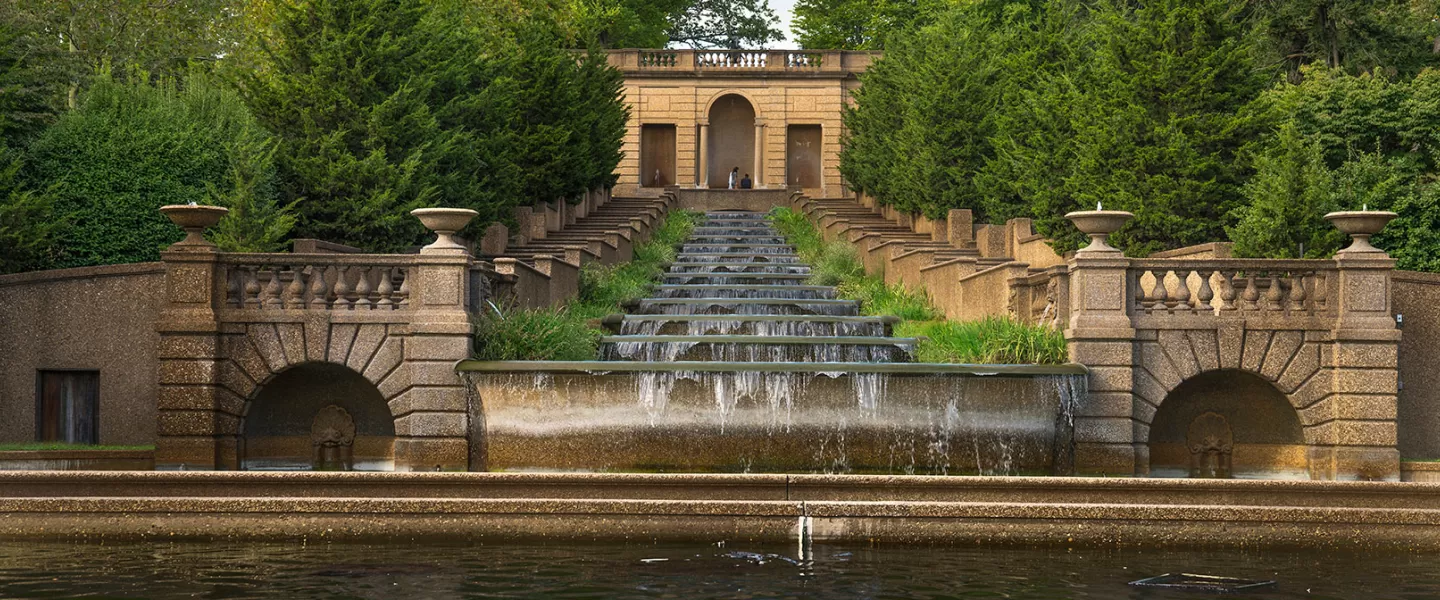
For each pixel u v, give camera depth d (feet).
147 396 58.75
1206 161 73.10
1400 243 68.28
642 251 108.27
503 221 93.04
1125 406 54.44
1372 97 86.07
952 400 53.83
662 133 185.98
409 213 73.51
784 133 180.75
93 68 102.22
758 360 62.90
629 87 180.55
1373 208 67.82
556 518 38.91
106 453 53.47
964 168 103.50
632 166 179.11
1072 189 78.48
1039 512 38.58
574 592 31.58
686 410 54.19
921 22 176.86
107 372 59.00
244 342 55.83
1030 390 53.83
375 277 57.31
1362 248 54.85
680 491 41.68
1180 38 77.92
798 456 54.19
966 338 61.52
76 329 59.21
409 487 41.68
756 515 38.81
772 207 162.81
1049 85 92.89
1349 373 54.34
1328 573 34.78
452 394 54.80
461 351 55.11
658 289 89.66
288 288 56.29
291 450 57.98
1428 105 84.02
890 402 53.83
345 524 38.88
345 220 73.26
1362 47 116.37
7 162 67.41
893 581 33.24
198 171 71.36
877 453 54.03
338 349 55.62
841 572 34.45
